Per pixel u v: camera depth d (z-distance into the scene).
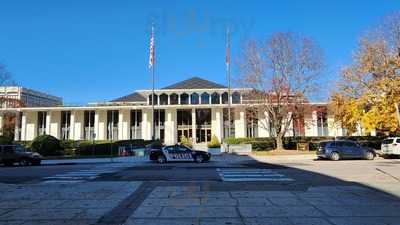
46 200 12.05
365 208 10.27
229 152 43.84
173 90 62.88
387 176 18.53
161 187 14.88
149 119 63.12
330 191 13.45
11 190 14.54
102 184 16.33
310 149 48.00
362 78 43.72
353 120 44.78
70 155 46.44
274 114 44.03
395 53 41.88
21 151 33.03
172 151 32.50
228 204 10.95
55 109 63.38
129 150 43.41
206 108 62.88
